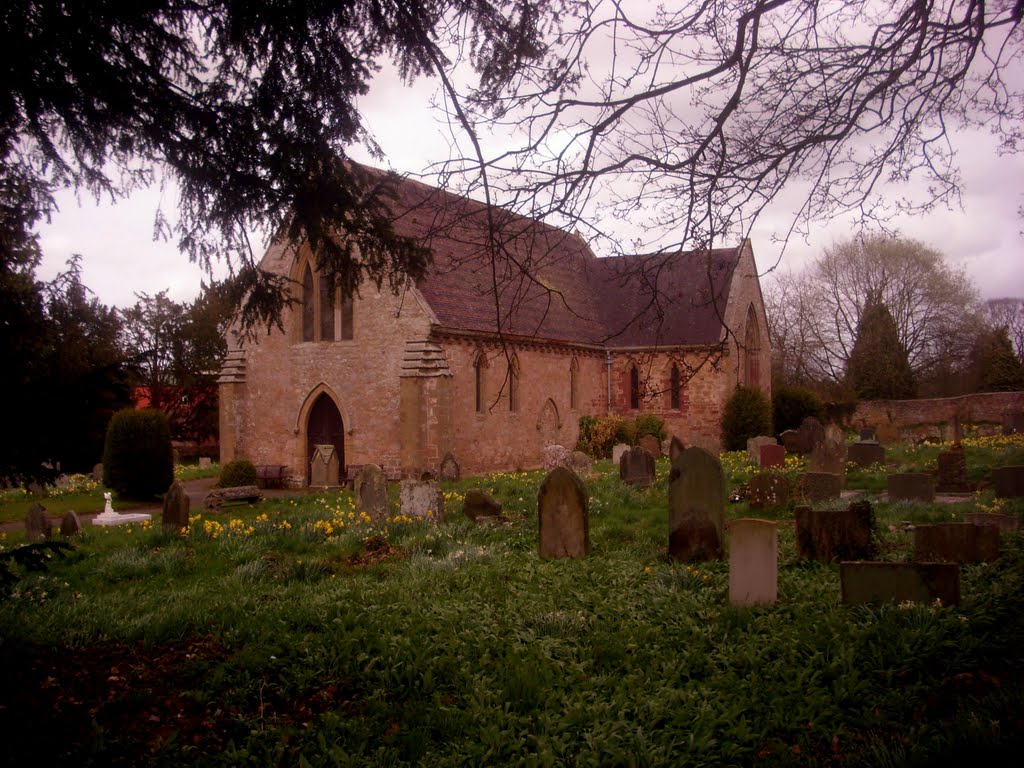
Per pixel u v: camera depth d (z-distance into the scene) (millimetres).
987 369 51094
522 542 13102
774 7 5883
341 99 6484
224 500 21625
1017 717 5340
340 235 7473
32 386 5832
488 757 5625
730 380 35844
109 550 13805
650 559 11484
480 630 8055
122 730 6102
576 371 35719
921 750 5133
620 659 7223
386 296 27250
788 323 55375
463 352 28250
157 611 8984
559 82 6301
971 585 8625
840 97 6531
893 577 8047
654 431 35500
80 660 7559
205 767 5645
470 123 6336
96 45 5785
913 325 52156
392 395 27312
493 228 6473
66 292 6395
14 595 8992
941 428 35219
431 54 6223
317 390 28734
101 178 6762
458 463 26547
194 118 6387
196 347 49656
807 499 16609
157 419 26359
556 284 35750
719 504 11125
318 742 5926
